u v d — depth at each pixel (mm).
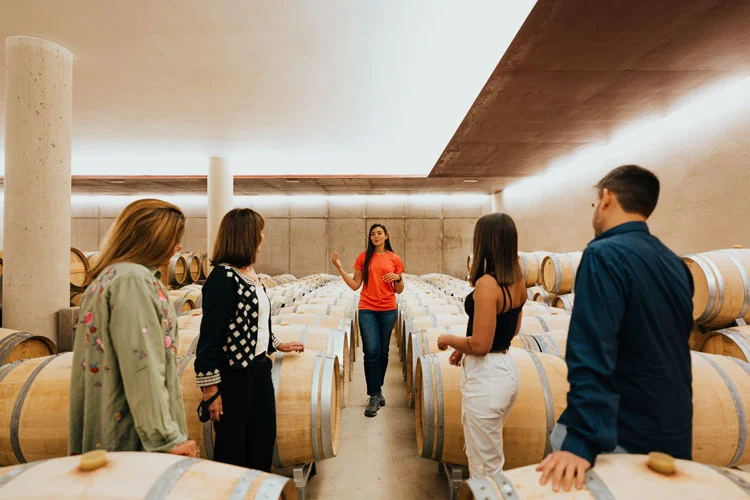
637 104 5883
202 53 4977
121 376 1450
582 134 7418
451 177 12102
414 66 5332
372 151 9984
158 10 4098
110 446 1450
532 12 3488
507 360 2072
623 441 1332
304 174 12617
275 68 5395
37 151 4371
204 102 6598
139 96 6324
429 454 2650
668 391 1284
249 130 8156
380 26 4406
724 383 2479
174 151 9883
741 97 5207
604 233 1440
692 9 3439
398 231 16984
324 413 2588
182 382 2566
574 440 1242
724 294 4008
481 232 2068
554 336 3836
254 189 14695
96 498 1180
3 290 4367
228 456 2043
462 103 6699
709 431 2357
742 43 4047
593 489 1188
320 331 3947
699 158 5941
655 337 1270
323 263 16891
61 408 2438
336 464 3395
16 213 4324
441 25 4344
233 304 2041
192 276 11375
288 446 2549
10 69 4391
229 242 2107
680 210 6336
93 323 1465
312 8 4105
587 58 4371
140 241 1546
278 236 16906
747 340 3672
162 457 1384
